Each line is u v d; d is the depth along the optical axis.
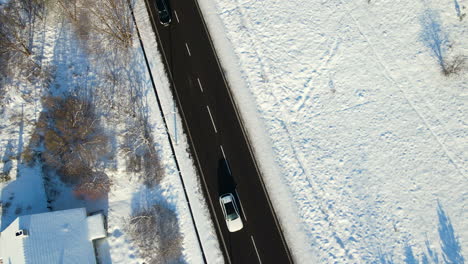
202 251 24.81
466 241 23.19
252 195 25.45
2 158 26.61
